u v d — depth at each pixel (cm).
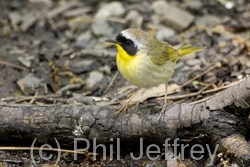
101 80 1214
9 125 922
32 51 1341
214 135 856
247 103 817
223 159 854
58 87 1191
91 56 1299
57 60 1293
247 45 1247
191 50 1012
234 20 1403
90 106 925
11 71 1245
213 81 1139
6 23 1470
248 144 825
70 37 1393
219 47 1298
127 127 892
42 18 1476
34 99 1112
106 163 916
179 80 1178
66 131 912
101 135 905
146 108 918
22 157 940
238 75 1142
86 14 1480
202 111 858
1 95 1161
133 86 1168
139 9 1480
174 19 1417
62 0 1556
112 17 1458
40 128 917
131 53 902
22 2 1555
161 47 935
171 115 874
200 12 1452
